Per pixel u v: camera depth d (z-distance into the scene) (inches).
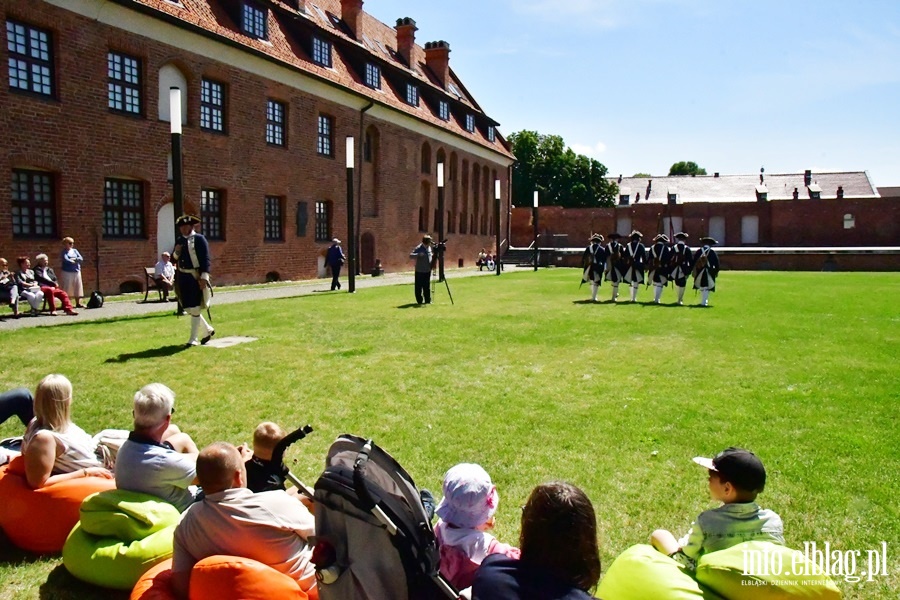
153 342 486.6
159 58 916.0
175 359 425.7
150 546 161.3
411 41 1743.4
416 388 362.9
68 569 167.8
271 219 1199.6
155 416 178.7
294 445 268.8
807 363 439.5
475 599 110.1
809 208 2591.0
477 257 2197.3
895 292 1051.9
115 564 159.8
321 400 335.6
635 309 782.5
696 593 132.3
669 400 339.3
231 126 1059.9
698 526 152.5
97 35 825.5
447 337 537.6
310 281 1245.7
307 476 236.1
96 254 837.2
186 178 974.4
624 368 421.1
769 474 236.7
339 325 598.2
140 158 894.4
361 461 119.6
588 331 583.5
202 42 985.5
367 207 1504.7
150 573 149.7
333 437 279.4
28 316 647.1
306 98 1250.6
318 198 1314.0
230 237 1076.5
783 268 1988.2
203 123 1017.5
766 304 855.1
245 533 141.7
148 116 903.7
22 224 762.8
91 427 287.7
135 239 897.5
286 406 323.3
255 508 144.3
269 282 1175.6
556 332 573.9
